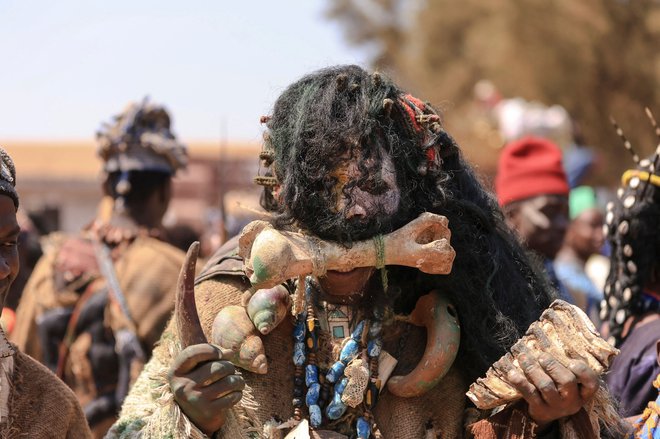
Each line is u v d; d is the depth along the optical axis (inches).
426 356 114.7
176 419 105.2
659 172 153.1
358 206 108.7
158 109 218.1
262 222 109.8
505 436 110.7
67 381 202.2
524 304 121.5
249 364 110.9
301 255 107.9
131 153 213.2
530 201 232.8
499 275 120.3
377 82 114.0
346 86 112.7
